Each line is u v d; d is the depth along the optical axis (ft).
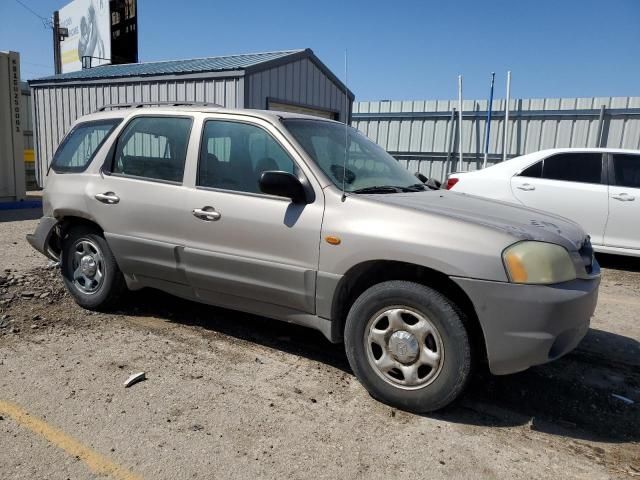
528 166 27.66
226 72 37.68
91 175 16.01
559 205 26.50
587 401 12.41
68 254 16.83
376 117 53.72
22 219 35.06
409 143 52.34
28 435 9.99
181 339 14.79
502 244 10.51
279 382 12.48
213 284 13.75
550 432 10.98
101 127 16.49
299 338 15.25
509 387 12.84
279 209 12.53
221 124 14.03
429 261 10.77
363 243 11.39
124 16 68.85
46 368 12.69
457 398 11.00
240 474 9.07
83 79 47.62
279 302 12.90
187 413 10.91
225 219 13.21
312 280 12.12
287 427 10.55
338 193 12.10
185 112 14.71
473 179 28.78
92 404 11.12
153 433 10.16
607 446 10.56
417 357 11.07
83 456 9.41
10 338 14.35
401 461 9.63
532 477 9.36
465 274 10.49
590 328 17.20
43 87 51.65
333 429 10.56
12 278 19.02
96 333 14.96
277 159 13.01
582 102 44.34
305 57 42.50
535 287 10.33
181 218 13.97
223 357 13.73
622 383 13.35
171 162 14.65
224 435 10.19
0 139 39.32
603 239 25.85
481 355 11.17
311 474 9.14
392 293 11.18
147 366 12.98
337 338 12.46
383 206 11.60
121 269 15.56
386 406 11.54
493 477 9.31
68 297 17.79
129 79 44.19
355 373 11.88
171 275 14.48
